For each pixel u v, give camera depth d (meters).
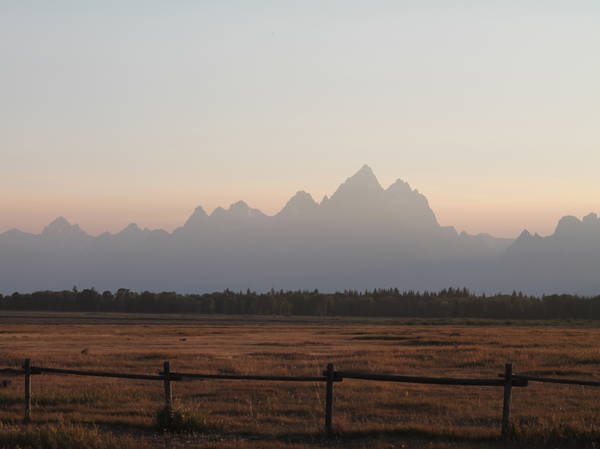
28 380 24.16
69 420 23.09
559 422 22.22
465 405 27.83
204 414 23.30
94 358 48.78
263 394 30.84
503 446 19.20
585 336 84.31
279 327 146.75
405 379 20.22
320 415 25.56
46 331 112.69
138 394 30.14
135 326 146.62
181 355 51.75
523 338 77.12
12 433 19.50
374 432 20.75
